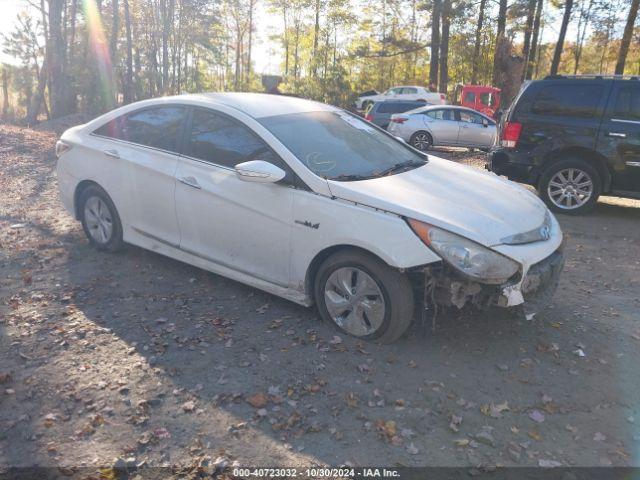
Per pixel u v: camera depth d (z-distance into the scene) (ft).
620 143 25.38
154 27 115.44
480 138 59.41
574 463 9.78
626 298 16.67
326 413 10.94
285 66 172.86
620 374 12.53
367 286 13.08
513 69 75.51
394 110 70.79
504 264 12.17
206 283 16.81
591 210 27.81
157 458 9.76
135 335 13.75
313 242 13.55
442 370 12.44
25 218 23.07
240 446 10.05
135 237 17.87
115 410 10.96
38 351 13.01
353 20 135.64
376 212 12.77
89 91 82.79
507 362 12.86
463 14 102.63
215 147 15.66
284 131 15.06
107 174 18.03
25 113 99.86
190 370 12.29
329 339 13.60
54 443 10.09
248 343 13.43
